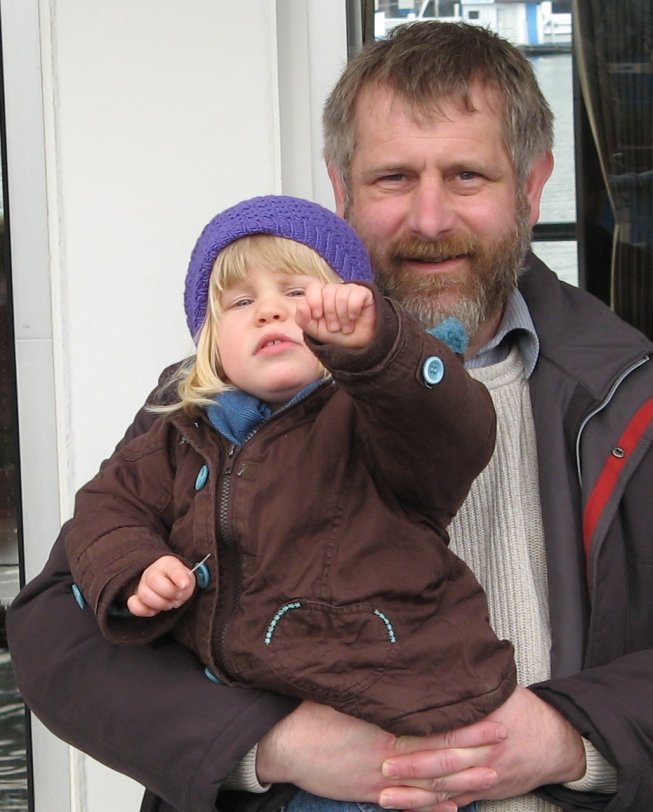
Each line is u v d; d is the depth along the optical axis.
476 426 1.19
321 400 1.33
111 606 1.28
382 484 1.28
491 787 1.31
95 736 1.36
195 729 1.29
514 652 1.41
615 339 1.56
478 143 1.59
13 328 2.09
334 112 1.70
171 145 2.02
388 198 1.62
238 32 2.01
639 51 2.20
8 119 2.06
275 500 1.28
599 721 1.30
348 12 2.17
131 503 1.38
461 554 1.52
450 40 1.62
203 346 1.40
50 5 1.99
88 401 2.04
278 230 1.39
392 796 1.28
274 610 1.25
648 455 1.48
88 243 2.02
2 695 2.14
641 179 2.22
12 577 2.12
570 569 1.47
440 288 1.61
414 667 1.24
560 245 2.24
